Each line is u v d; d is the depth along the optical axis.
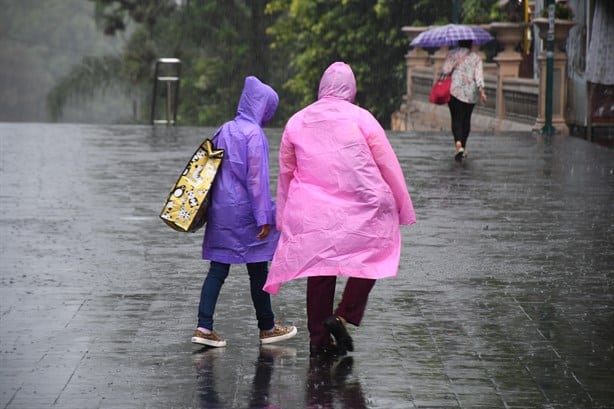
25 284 19.52
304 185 15.13
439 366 14.77
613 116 48.81
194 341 15.71
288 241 15.03
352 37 89.69
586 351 15.44
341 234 14.83
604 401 13.33
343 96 15.30
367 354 15.34
